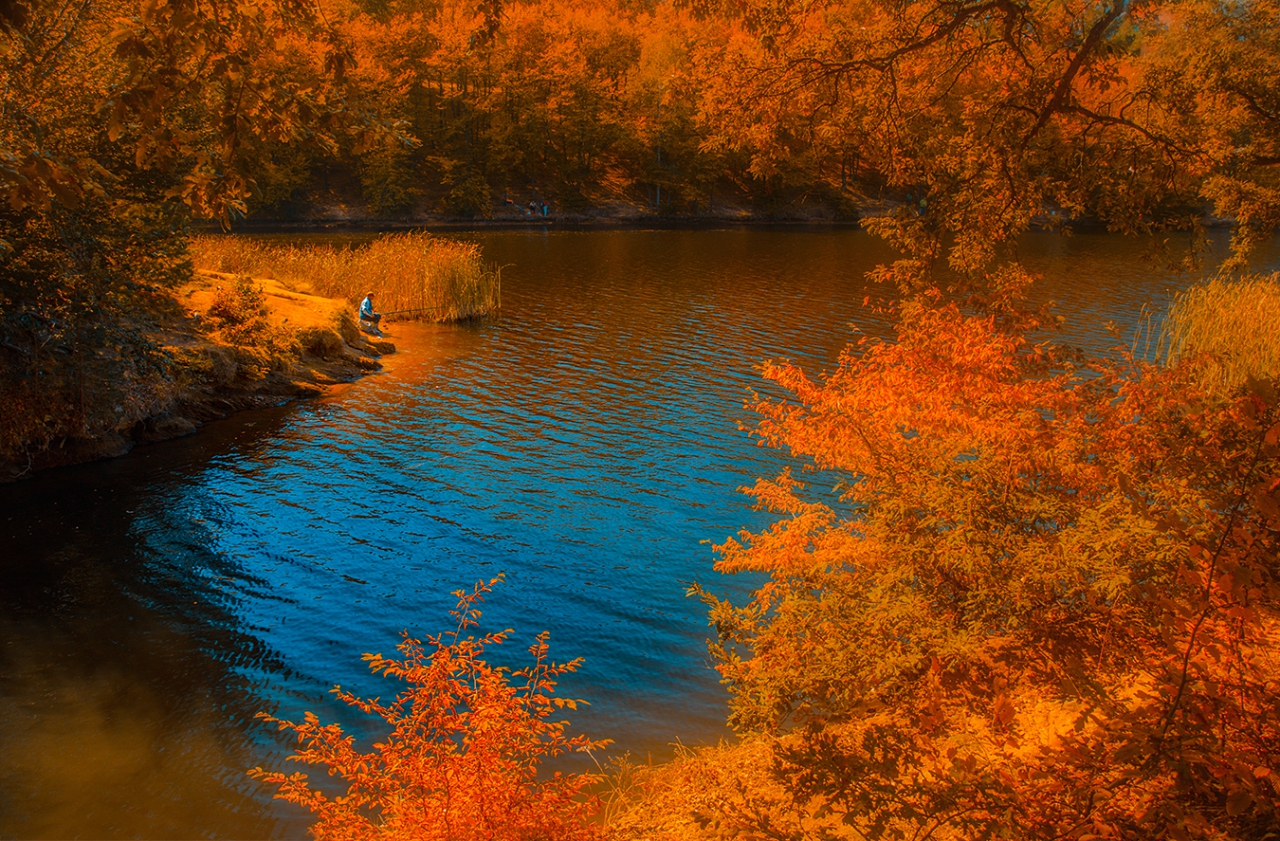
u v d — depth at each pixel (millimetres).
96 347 15266
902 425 7668
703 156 78438
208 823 6832
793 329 30281
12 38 5102
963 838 4480
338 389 21844
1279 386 3242
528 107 76000
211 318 20953
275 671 9250
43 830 6672
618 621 10477
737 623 6977
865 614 5445
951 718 5887
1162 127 9078
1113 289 37219
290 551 12336
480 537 13000
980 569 5398
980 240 9039
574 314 33125
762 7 8891
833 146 9938
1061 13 8586
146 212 14258
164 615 10391
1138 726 3590
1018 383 7328
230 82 5195
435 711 5418
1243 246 9820
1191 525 4090
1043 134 9195
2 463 14844
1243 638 3723
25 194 4637
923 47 8852
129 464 15875
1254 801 3162
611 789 7070
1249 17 8930
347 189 71688
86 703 8508
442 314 31359
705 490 15148
